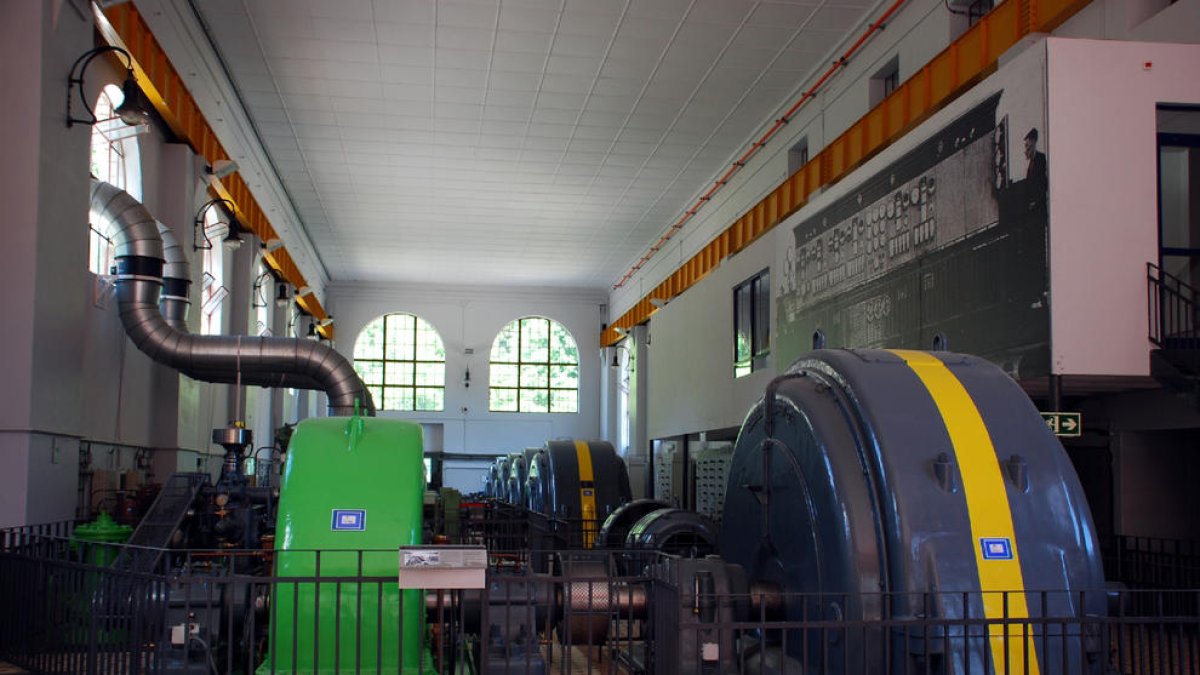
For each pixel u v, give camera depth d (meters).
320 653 5.64
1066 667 4.52
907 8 14.09
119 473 12.23
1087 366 8.31
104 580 6.43
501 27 15.60
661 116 19.36
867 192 12.30
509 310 36.06
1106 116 8.47
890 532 4.81
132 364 13.31
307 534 5.71
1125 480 10.95
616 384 34.75
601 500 14.50
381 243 29.92
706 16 15.16
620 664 7.22
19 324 9.30
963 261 9.81
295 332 28.42
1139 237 8.41
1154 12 9.91
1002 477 4.88
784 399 5.74
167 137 14.51
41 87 9.49
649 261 30.56
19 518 9.16
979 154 9.57
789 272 15.29
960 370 5.42
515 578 5.23
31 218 9.38
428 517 13.02
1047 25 10.70
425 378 35.47
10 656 7.72
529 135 20.52
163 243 13.15
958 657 4.60
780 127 19.08
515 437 35.44
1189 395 8.02
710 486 18.73
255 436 21.88
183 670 5.38
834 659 4.98
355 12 15.11
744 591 5.56
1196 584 9.70
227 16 15.20
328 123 19.83
